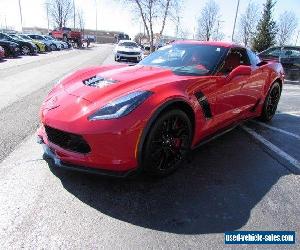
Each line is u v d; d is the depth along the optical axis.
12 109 5.71
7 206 2.62
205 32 42.41
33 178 3.08
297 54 12.16
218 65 3.98
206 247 2.30
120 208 2.70
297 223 2.65
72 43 44.91
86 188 2.96
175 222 2.56
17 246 2.20
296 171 3.65
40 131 3.32
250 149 4.24
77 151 2.87
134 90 3.00
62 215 2.55
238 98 4.24
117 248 2.23
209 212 2.73
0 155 3.57
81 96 3.09
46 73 11.87
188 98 3.23
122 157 2.79
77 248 2.21
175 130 3.18
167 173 3.23
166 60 4.22
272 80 5.27
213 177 3.36
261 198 3.01
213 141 4.46
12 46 19.38
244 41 41.66
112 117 2.74
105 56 24.56
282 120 5.89
